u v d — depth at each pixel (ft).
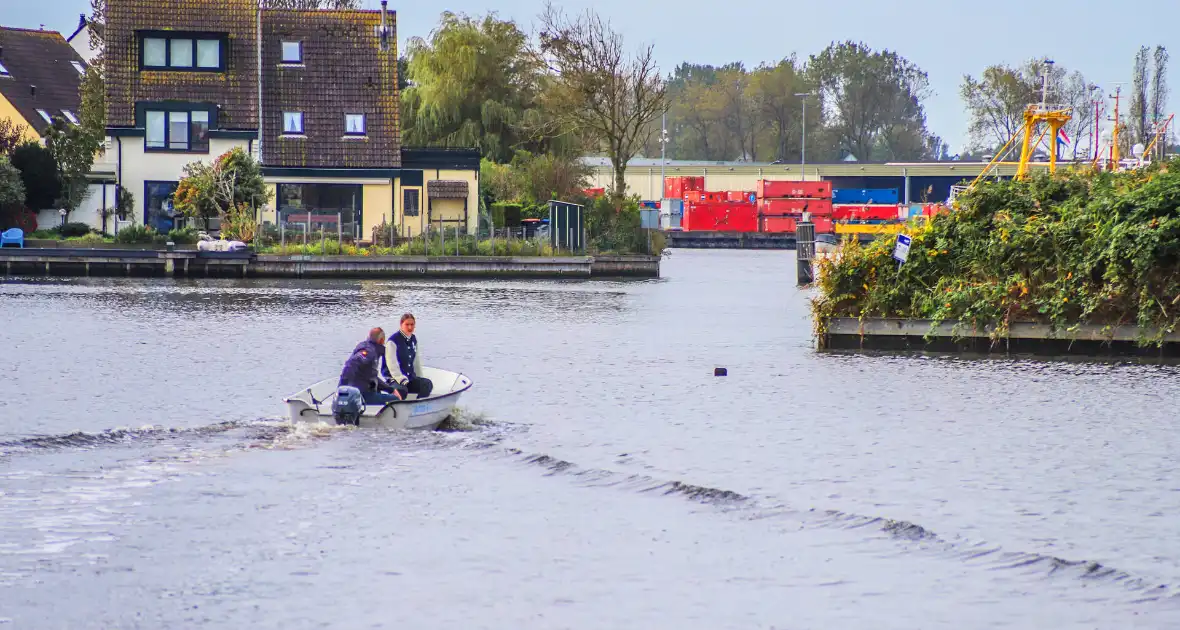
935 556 117.08
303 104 518.37
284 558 115.85
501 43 647.97
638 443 161.48
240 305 336.08
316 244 464.65
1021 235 251.39
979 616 103.09
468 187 522.06
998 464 151.23
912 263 257.75
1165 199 244.83
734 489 139.54
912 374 221.66
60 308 316.19
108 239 469.98
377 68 530.27
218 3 519.60
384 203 514.68
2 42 618.44
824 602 106.01
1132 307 246.68
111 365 218.79
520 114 639.76
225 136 504.84
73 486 137.28
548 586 109.40
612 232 522.06
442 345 257.96
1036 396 198.39
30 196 488.02
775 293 417.69
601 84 553.23
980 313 250.98
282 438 159.12
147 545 118.73
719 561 115.65
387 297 371.76
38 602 104.73
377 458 150.82
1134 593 107.96
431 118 630.33
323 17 538.06
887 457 154.51
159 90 505.25
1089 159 625.41
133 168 501.56
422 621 101.65
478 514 129.29
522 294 395.14
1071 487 140.77
